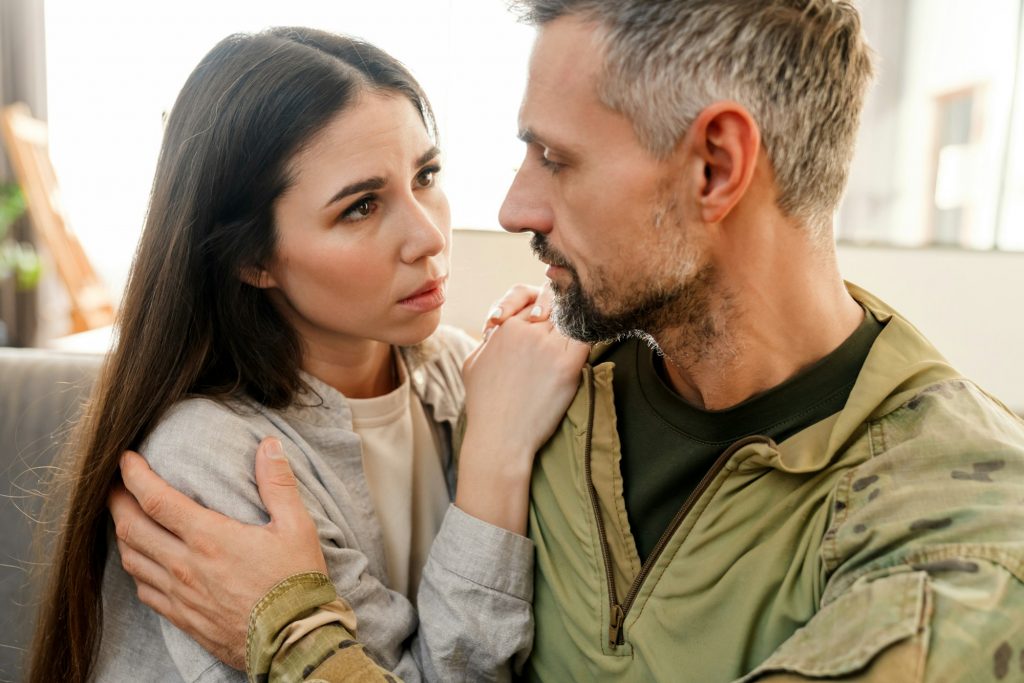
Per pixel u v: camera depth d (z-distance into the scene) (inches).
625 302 26.1
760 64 23.4
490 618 29.9
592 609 28.9
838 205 26.3
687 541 27.0
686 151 24.1
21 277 113.6
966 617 19.1
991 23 71.1
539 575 31.4
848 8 25.1
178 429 30.8
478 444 32.0
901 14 72.4
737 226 24.7
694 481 28.2
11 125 98.9
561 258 27.1
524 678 32.5
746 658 24.7
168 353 32.0
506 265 56.6
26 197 101.4
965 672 18.6
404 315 31.8
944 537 21.1
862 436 25.1
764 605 24.8
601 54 24.0
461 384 40.2
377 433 35.4
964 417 24.1
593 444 30.3
